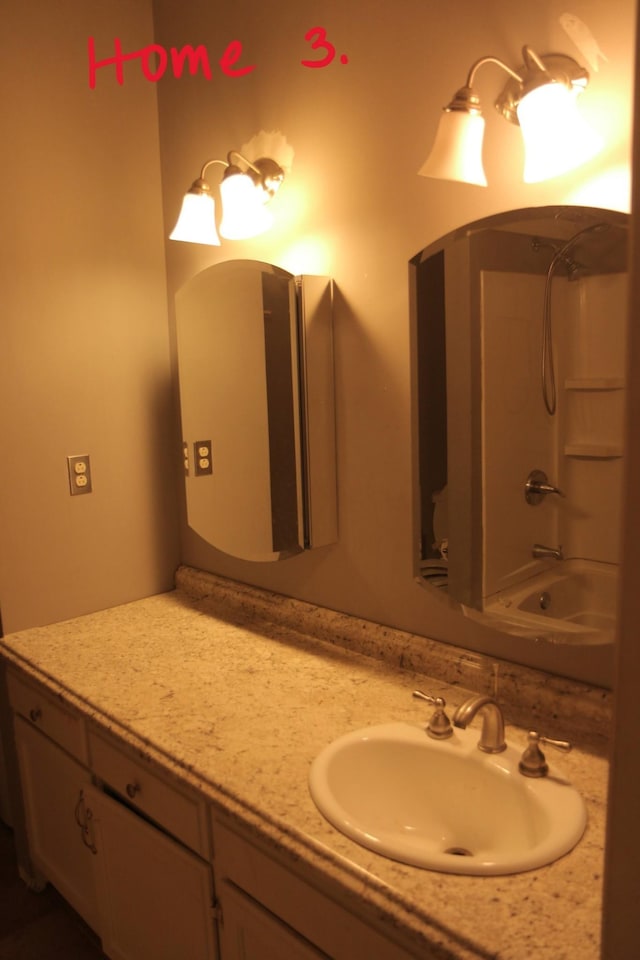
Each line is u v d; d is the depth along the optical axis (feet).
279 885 3.62
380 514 5.26
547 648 4.36
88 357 6.52
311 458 5.40
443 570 4.78
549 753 3.94
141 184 6.71
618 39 3.64
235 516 6.24
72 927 6.26
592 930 2.74
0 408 6.01
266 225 5.46
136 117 6.61
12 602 6.22
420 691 4.76
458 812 3.94
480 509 4.51
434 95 4.50
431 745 4.03
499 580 4.46
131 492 6.94
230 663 5.40
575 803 3.43
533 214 4.03
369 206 5.00
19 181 5.94
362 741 4.09
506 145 4.16
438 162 3.99
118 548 6.89
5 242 5.91
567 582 4.12
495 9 4.09
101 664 5.47
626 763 2.13
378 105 4.83
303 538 5.55
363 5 4.81
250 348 5.80
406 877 3.05
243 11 5.69
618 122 3.70
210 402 6.32
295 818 3.47
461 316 4.46
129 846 4.87
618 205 3.75
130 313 6.77
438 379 4.66
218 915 4.12
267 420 5.76
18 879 6.88
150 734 4.33
